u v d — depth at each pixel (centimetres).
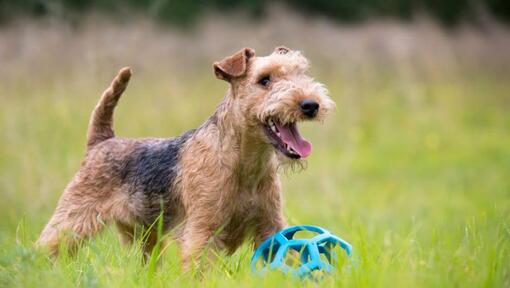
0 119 1512
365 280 534
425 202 1214
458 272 546
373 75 2158
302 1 3409
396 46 2261
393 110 2067
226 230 680
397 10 3425
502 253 585
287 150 662
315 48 2175
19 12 2353
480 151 1742
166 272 612
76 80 1628
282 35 2238
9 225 1014
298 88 664
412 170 1557
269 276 549
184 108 1586
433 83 2347
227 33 2252
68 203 757
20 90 1700
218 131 684
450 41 2714
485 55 2767
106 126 802
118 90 791
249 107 674
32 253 598
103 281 568
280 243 619
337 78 2044
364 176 1507
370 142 1828
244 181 672
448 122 2005
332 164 1533
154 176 727
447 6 3819
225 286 549
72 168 1222
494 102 2370
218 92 1788
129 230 773
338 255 605
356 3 3438
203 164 677
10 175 1225
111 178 759
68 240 737
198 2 2928
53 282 559
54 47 1809
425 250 661
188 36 2392
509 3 3753
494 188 1314
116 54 1578
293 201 1144
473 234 650
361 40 2367
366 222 1022
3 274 581
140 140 777
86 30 1895
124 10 2200
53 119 1466
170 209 713
